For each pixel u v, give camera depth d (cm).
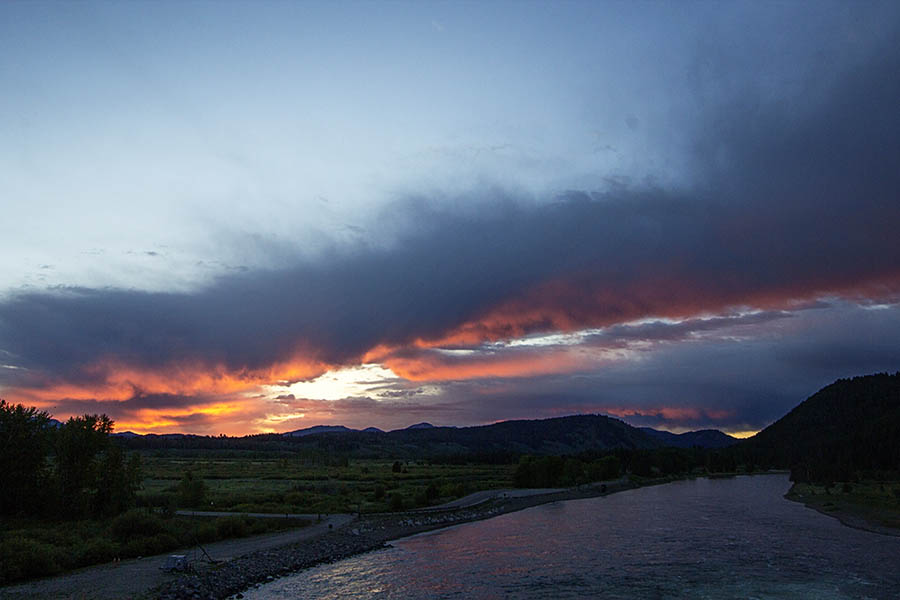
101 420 6862
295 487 10944
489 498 10656
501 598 3738
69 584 3691
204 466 18112
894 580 4100
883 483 13275
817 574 4297
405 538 6431
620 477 18188
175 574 4006
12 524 5731
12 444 6306
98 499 6619
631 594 3806
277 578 4309
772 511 8712
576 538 6247
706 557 5003
